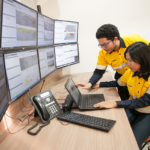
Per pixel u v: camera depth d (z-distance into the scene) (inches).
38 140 30.1
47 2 79.8
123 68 57.0
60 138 29.9
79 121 33.6
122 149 25.3
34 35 46.0
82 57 88.7
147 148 56.0
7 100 32.8
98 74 58.6
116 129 30.7
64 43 70.2
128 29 80.0
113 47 47.8
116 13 78.2
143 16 76.7
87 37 84.4
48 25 56.3
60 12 81.5
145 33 79.6
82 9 79.9
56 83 70.4
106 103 40.6
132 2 75.2
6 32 32.3
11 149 28.5
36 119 38.6
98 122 32.5
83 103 43.1
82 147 26.7
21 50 38.1
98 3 77.8
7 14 31.9
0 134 33.9
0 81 27.8
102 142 27.4
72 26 71.9
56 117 37.9
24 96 46.9
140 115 45.0
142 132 40.6
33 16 44.1
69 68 90.8
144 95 39.3
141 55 33.4
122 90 60.9
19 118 40.7
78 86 56.3
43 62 53.7
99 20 80.6
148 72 35.9
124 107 39.7
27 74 42.4
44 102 38.4
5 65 31.9
